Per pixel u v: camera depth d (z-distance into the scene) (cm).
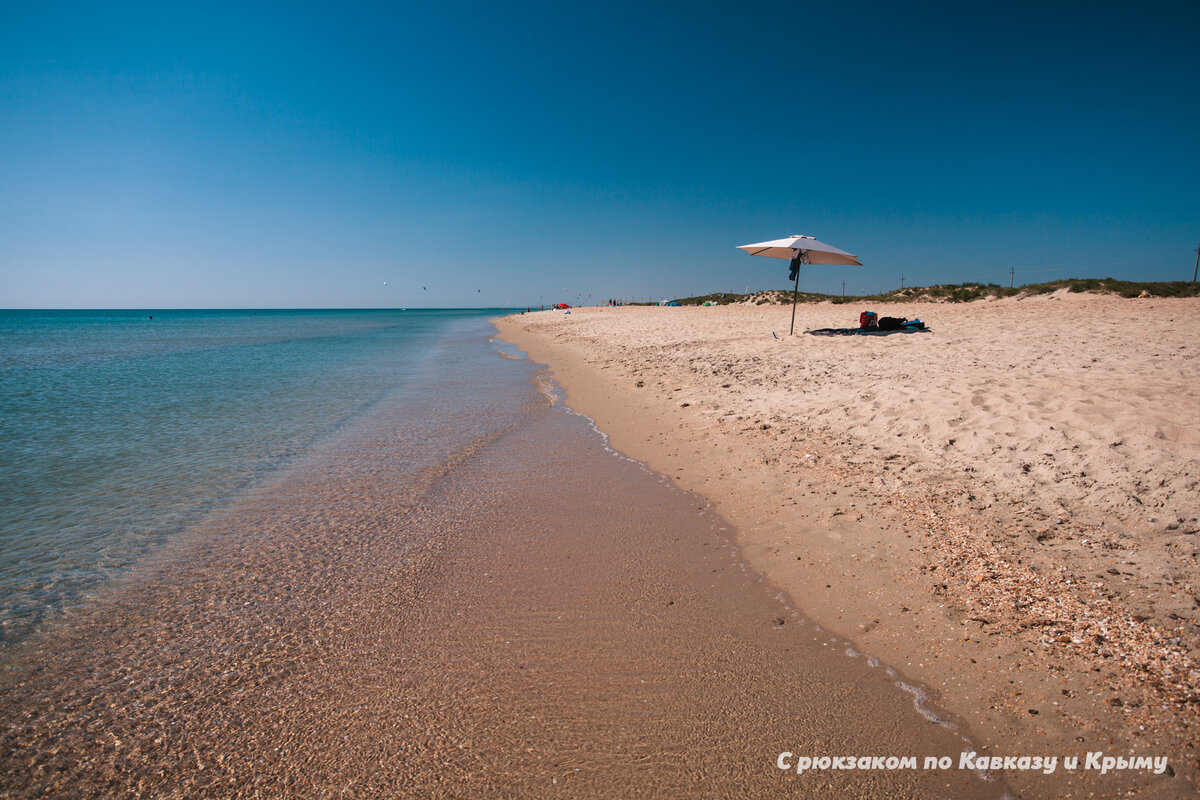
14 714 300
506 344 2906
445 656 345
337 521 557
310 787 251
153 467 734
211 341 3547
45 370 1828
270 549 497
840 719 283
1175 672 278
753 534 496
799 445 689
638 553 475
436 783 251
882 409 766
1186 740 241
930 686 301
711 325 2427
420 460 757
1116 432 562
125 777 259
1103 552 391
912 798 237
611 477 666
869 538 456
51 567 466
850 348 1323
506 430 918
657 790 246
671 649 346
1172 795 220
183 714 299
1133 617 321
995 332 1392
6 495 631
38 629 379
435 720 291
